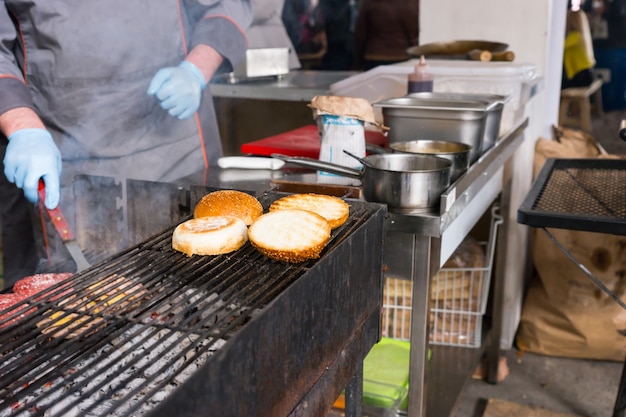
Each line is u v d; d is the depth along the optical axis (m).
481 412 2.64
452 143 1.90
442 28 3.16
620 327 2.83
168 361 1.01
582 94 3.46
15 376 0.90
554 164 2.53
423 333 1.70
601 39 3.36
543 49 3.05
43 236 2.28
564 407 2.66
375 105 2.04
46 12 2.11
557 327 2.96
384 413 1.95
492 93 2.43
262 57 3.46
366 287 1.40
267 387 0.99
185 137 2.55
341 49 4.49
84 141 2.27
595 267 2.82
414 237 1.62
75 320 1.04
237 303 1.10
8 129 1.91
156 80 2.20
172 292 1.15
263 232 1.28
